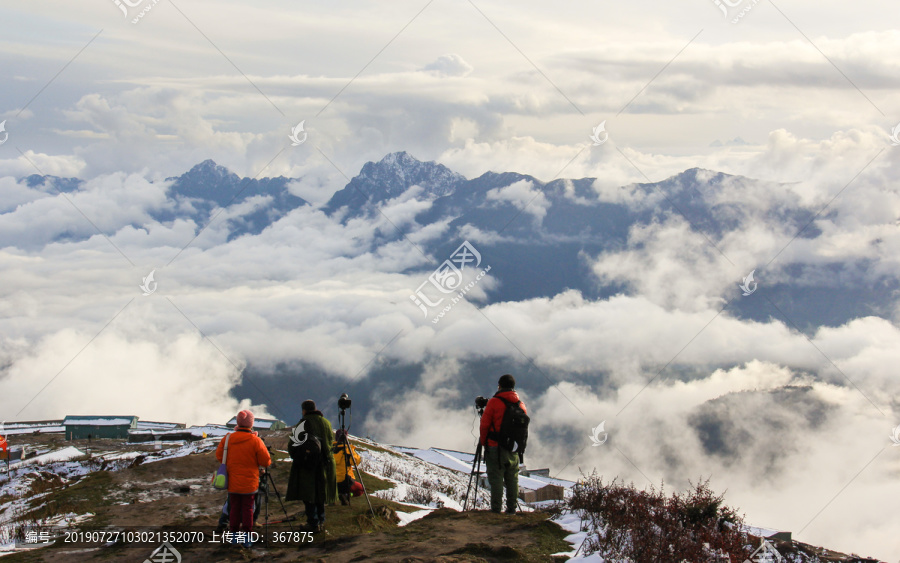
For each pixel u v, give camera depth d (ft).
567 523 29.78
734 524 28.32
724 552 26.16
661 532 26.13
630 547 25.08
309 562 25.62
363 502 41.19
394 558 24.36
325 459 32.07
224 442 29.63
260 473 32.07
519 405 34.96
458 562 22.52
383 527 34.47
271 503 40.19
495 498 34.45
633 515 27.09
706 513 28.04
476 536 27.99
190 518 36.29
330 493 32.58
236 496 29.12
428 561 22.85
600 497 30.40
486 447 35.12
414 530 29.68
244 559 27.27
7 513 41.88
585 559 24.50
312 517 31.60
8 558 29.48
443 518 32.19
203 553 28.35
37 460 110.22
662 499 29.45
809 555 39.52
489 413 35.04
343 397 41.04
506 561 24.13
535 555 25.03
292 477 31.68
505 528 29.32
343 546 27.91
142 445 161.38
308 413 32.71
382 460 97.19
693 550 25.16
